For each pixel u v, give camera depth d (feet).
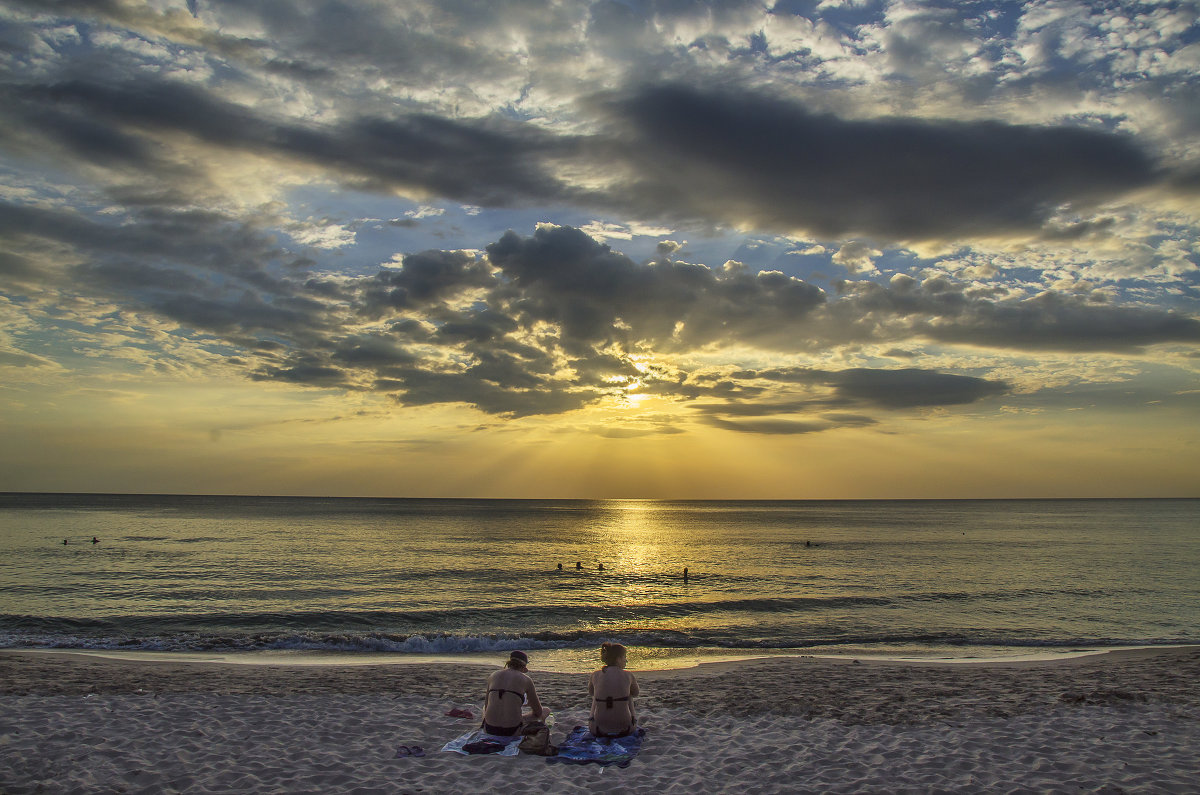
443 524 355.56
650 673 49.52
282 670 47.93
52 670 45.65
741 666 52.60
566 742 27.09
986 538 275.18
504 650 66.49
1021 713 32.65
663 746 27.58
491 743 26.63
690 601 103.81
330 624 81.41
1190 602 101.09
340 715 32.17
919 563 168.25
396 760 25.54
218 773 23.80
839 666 51.85
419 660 59.26
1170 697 35.58
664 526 385.70
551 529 336.08
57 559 159.22
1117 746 26.84
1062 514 603.26
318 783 23.09
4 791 21.79
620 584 128.98
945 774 23.99
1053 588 117.50
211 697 35.63
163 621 80.89
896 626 82.12
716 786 23.09
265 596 106.52
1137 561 169.37
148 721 30.30
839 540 265.75
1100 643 68.80
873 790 22.61
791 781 23.50
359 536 254.68
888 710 33.76
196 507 574.15
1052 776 23.62
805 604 101.04
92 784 22.50
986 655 61.93
